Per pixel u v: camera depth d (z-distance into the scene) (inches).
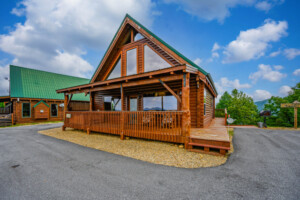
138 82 266.8
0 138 315.6
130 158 179.6
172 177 129.1
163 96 412.5
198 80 297.9
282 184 115.3
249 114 841.5
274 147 222.8
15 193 107.4
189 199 97.3
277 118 853.8
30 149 224.2
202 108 306.8
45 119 701.3
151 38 338.6
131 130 269.9
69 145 247.1
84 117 364.5
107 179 127.0
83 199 98.9
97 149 221.0
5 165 160.9
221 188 110.4
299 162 161.5
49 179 128.1
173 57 310.0
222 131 259.0
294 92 860.6
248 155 185.5
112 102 566.6
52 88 763.4
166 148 217.3
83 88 376.8
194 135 222.1
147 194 103.6
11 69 679.1
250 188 109.9
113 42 402.6
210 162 163.0
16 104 616.1
